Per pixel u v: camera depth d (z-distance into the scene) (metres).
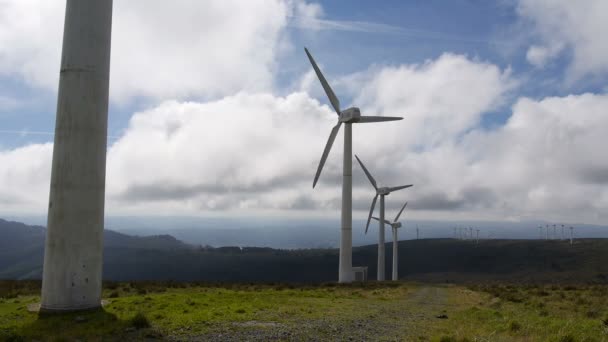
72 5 23.44
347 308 28.67
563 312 26.72
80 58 23.14
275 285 54.12
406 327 20.86
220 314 22.91
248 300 30.27
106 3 24.25
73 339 16.59
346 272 79.56
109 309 24.06
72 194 22.59
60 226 22.52
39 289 37.25
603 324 20.06
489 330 19.45
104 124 23.95
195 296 31.72
